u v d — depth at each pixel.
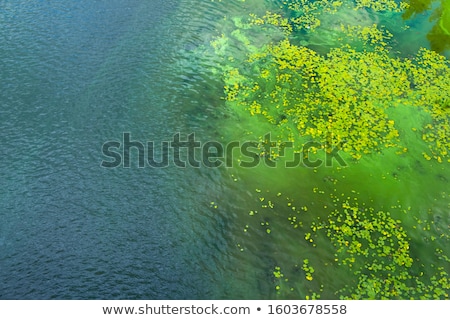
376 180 14.14
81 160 14.45
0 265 12.06
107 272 12.05
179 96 16.58
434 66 18.20
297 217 13.24
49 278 11.90
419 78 17.61
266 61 18.09
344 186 13.98
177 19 19.77
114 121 15.62
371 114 16.05
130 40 18.53
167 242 12.69
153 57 17.92
